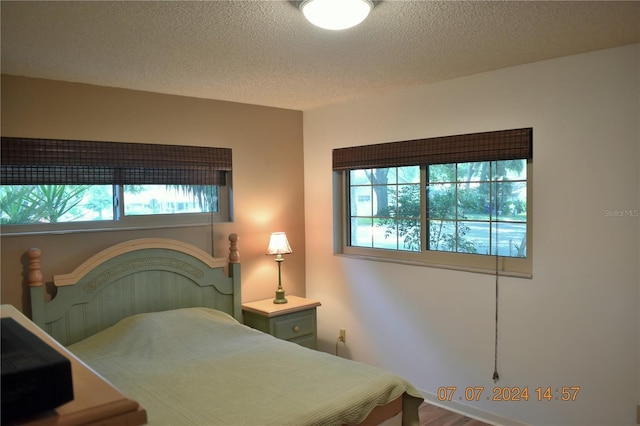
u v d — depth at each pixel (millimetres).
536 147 2918
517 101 2973
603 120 2660
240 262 3949
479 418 3242
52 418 534
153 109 3463
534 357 2984
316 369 2539
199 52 2525
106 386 620
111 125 3270
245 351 2824
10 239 2900
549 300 2908
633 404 2629
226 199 3939
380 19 2090
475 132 3180
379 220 3939
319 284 4309
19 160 2906
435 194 3549
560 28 2252
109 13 1967
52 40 2301
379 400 2320
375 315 3871
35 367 538
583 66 2709
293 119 4305
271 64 2787
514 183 3105
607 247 2678
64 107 3080
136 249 3307
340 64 2816
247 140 3986
